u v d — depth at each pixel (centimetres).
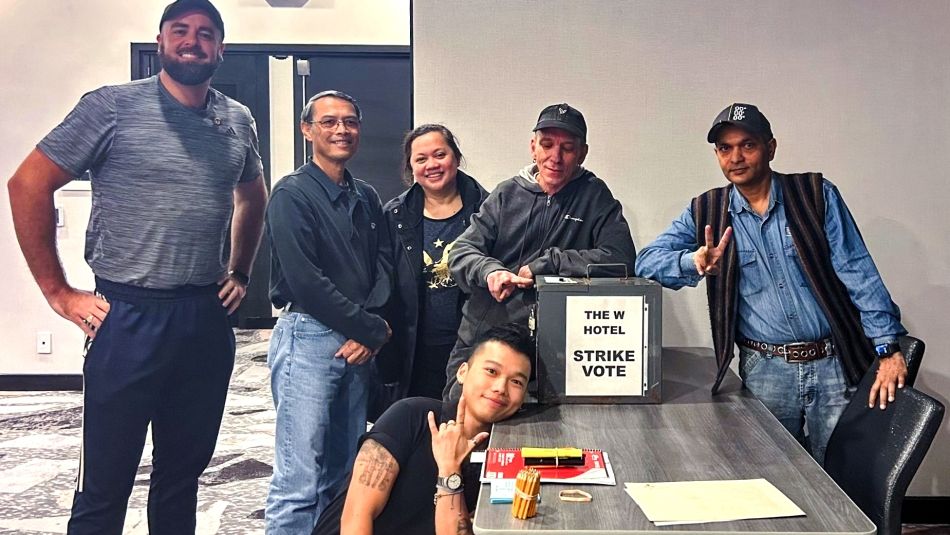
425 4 299
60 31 475
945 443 313
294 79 550
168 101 283
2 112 477
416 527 194
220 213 294
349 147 284
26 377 496
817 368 247
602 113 299
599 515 153
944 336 304
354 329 281
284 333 284
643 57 297
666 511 152
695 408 216
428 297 291
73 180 285
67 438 411
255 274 563
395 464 192
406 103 496
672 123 299
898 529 199
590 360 218
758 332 251
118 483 290
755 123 239
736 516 150
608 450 185
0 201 483
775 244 246
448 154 285
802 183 246
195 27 282
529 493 151
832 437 234
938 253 301
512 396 201
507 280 239
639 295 216
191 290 291
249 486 351
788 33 294
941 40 292
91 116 281
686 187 300
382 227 293
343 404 288
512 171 302
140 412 290
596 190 261
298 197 277
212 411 301
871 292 238
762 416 210
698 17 296
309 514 282
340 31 492
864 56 294
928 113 295
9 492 344
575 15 297
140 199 283
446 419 201
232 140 295
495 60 299
